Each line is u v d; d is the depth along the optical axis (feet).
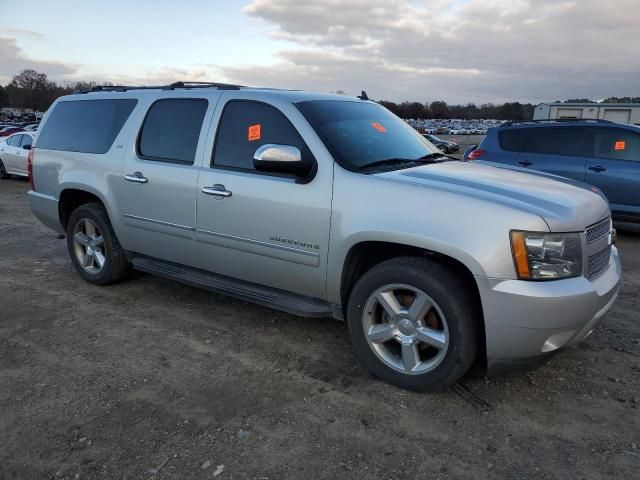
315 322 14.53
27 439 9.32
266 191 12.30
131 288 17.28
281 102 12.80
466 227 9.80
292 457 8.84
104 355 12.49
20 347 12.90
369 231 10.72
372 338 11.17
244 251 13.01
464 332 10.00
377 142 12.91
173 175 14.15
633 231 27.99
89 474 8.45
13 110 338.75
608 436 9.44
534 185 11.37
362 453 8.96
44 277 18.51
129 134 15.64
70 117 17.74
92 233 17.31
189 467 8.60
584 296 9.58
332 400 10.57
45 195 18.29
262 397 10.67
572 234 9.77
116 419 9.89
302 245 11.88
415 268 10.32
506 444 9.21
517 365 10.00
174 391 10.87
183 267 15.11
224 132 13.56
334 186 11.37
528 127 28.09
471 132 251.80
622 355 12.58
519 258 9.47
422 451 9.01
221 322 14.51
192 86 15.33
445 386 10.48
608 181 25.50
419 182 10.78
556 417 10.02
